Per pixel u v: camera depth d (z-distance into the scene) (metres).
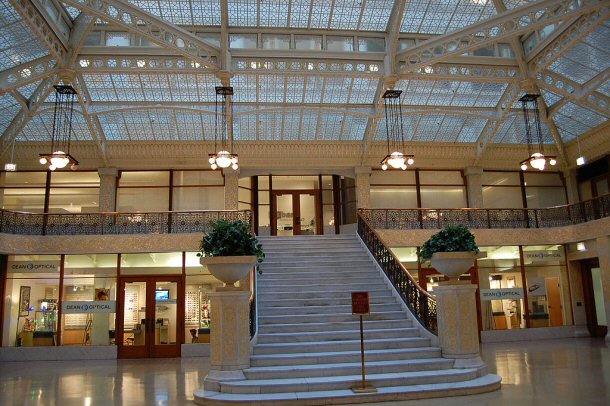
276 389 7.14
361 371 7.82
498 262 16.53
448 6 13.70
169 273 14.69
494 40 12.12
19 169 16.97
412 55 13.55
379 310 10.56
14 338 14.17
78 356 14.00
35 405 7.22
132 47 13.08
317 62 13.85
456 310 8.36
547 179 19.28
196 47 12.73
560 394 6.97
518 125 17.78
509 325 16.08
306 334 9.16
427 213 16.88
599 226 15.31
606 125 16.14
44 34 11.60
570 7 11.59
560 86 14.91
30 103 14.80
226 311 7.79
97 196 17.27
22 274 14.48
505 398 6.82
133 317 14.41
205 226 15.20
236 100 15.98
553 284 16.72
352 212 18.52
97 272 14.62
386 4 13.69
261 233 18.14
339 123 17.20
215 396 7.00
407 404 6.64
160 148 17.11
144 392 8.11
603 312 16.22
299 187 18.77
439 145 18.12
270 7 13.52
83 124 16.27
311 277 12.45
